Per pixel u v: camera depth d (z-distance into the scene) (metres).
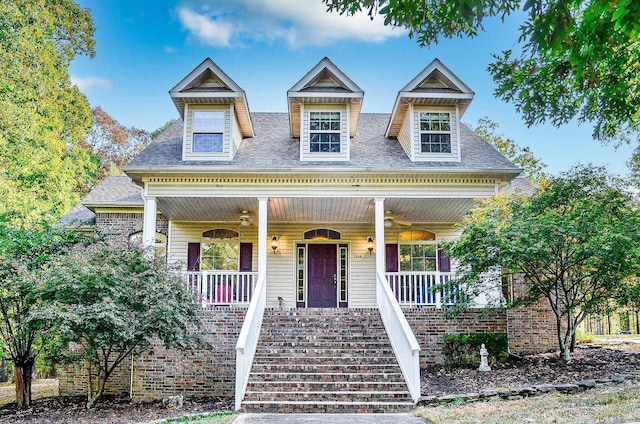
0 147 18.48
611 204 10.50
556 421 6.14
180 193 13.02
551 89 10.09
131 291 9.59
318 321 11.59
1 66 19.47
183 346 10.70
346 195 13.03
